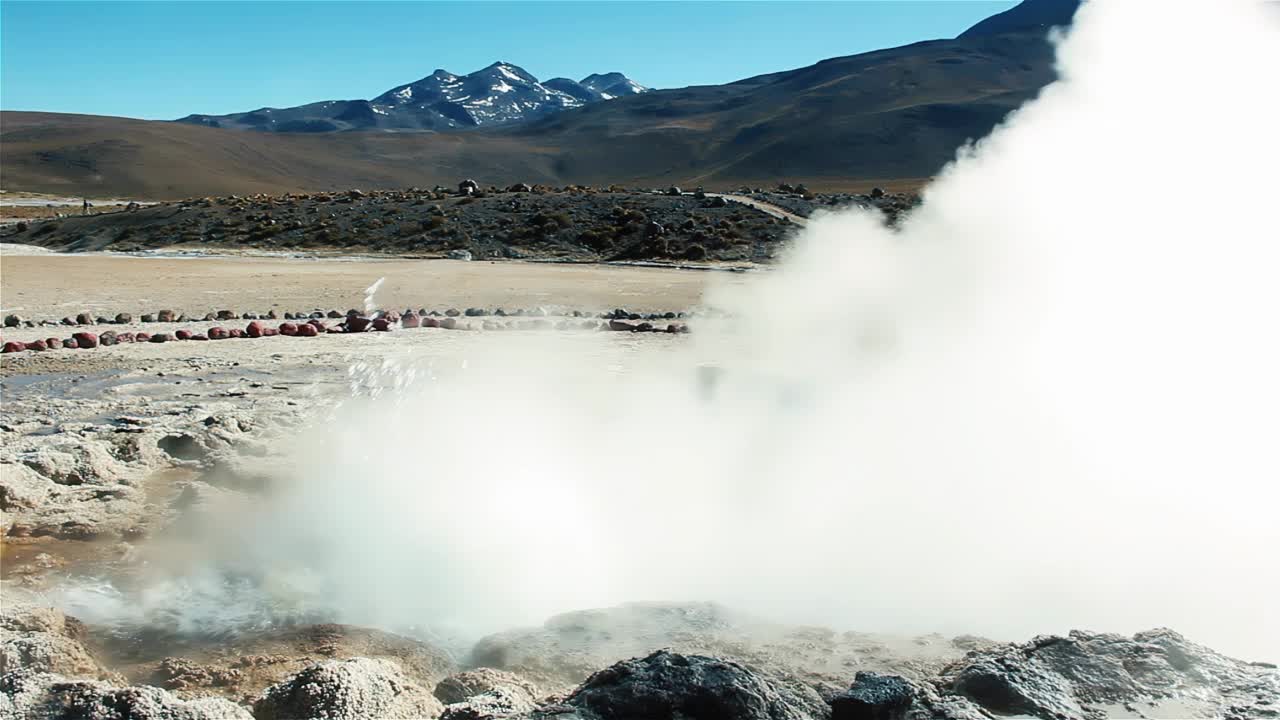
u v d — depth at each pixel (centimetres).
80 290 2728
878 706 343
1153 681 379
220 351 1706
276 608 623
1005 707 366
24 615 557
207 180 17512
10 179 16200
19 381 1420
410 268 3741
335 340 1850
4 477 827
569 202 5228
